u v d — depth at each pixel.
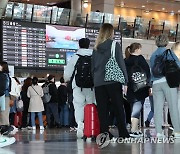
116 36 15.91
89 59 6.57
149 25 18.97
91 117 6.44
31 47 14.17
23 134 8.78
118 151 4.79
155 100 6.59
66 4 26.05
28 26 14.13
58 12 15.84
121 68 5.92
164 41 6.59
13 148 5.41
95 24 16.83
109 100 6.17
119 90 5.92
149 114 11.48
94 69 6.04
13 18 14.98
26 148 5.38
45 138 7.36
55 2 26.77
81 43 6.69
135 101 6.99
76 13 16.36
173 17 31.59
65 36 14.66
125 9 29.73
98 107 5.98
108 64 5.88
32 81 11.50
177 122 6.45
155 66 6.49
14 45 13.93
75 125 11.03
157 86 6.53
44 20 15.56
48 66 14.41
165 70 6.35
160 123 6.54
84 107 6.59
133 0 26.62
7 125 8.37
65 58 14.63
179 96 7.06
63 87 12.32
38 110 11.26
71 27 14.77
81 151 4.85
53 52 14.48
